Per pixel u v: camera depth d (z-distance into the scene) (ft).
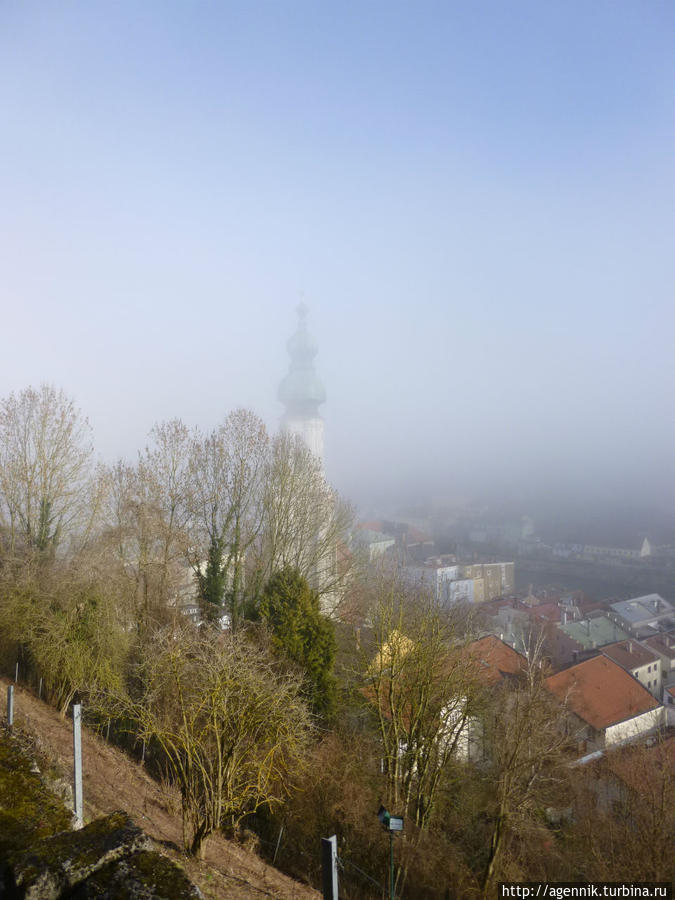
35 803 26.48
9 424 111.04
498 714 91.56
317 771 75.05
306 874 62.13
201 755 54.08
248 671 53.01
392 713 86.17
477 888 76.43
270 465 131.23
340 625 131.44
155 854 20.07
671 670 283.18
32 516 110.01
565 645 276.21
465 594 413.59
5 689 75.87
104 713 65.67
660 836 80.18
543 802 90.58
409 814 85.25
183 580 117.29
